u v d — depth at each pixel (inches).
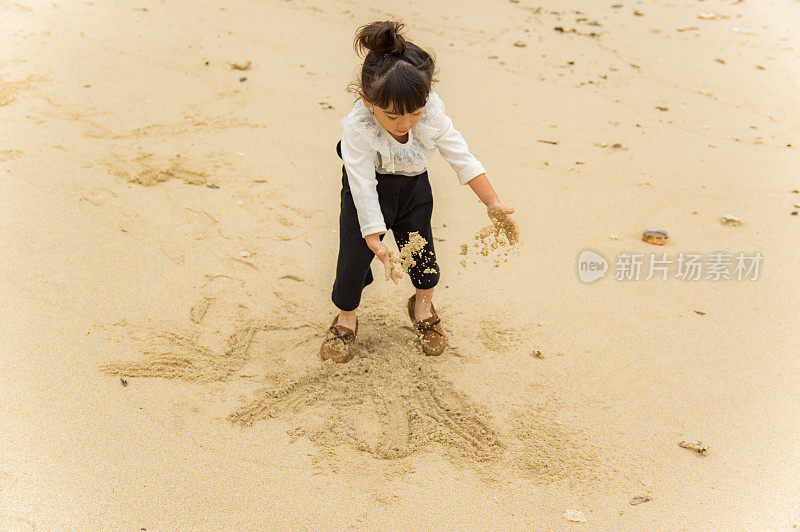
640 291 149.6
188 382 116.7
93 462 99.7
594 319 140.2
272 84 238.1
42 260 143.8
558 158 205.3
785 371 126.4
